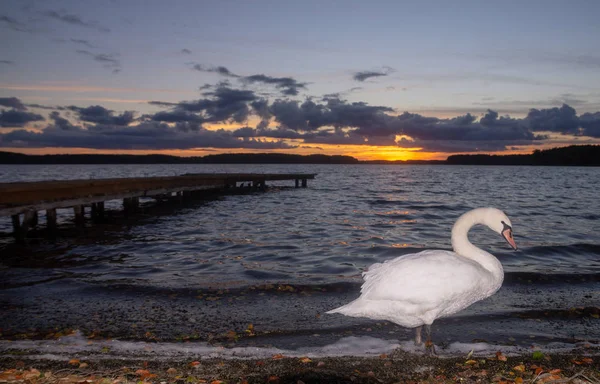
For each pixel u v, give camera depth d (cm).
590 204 3189
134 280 1002
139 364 543
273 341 638
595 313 768
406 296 545
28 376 495
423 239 1666
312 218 2364
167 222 2206
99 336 658
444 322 720
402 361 556
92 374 508
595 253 1362
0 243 1588
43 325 707
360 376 511
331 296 873
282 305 815
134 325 707
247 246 1502
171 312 772
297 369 530
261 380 501
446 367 538
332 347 613
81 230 1919
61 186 1722
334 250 1426
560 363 548
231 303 825
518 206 3019
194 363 545
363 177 8975
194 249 1447
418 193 4322
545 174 11606
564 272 1072
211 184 3797
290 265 1194
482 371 520
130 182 2312
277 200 3491
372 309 561
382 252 1391
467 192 4503
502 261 1252
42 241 1633
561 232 1845
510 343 633
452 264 555
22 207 1523
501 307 802
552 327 702
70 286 936
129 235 1777
